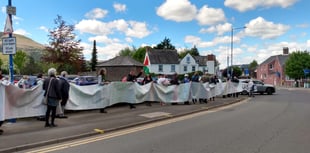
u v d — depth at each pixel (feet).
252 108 59.67
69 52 114.01
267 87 112.06
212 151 24.89
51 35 113.19
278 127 36.45
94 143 28.43
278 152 24.48
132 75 56.59
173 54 259.80
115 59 185.88
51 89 35.04
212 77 82.64
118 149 25.89
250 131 33.83
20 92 36.35
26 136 29.89
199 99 68.44
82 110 47.11
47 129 33.63
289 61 227.61
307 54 222.28
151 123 40.52
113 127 35.37
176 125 38.70
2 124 34.73
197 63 262.47
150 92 58.85
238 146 26.58
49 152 25.21
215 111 54.54
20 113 36.78
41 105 39.09
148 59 251.39
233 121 41.73
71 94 43.96
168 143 28.04
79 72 169.37
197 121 42.11
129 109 52.13
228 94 94.43
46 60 114.32
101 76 52.39
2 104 32.01
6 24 36.63
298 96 100.22
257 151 24.79
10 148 25.34
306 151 24.79
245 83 104.63
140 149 25.81
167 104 61.72
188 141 28.81
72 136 30.37
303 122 40.42
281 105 65.92
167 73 251.19
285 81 260.21
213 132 33.40
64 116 41.45
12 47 36.58
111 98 49.90
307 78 221.05
